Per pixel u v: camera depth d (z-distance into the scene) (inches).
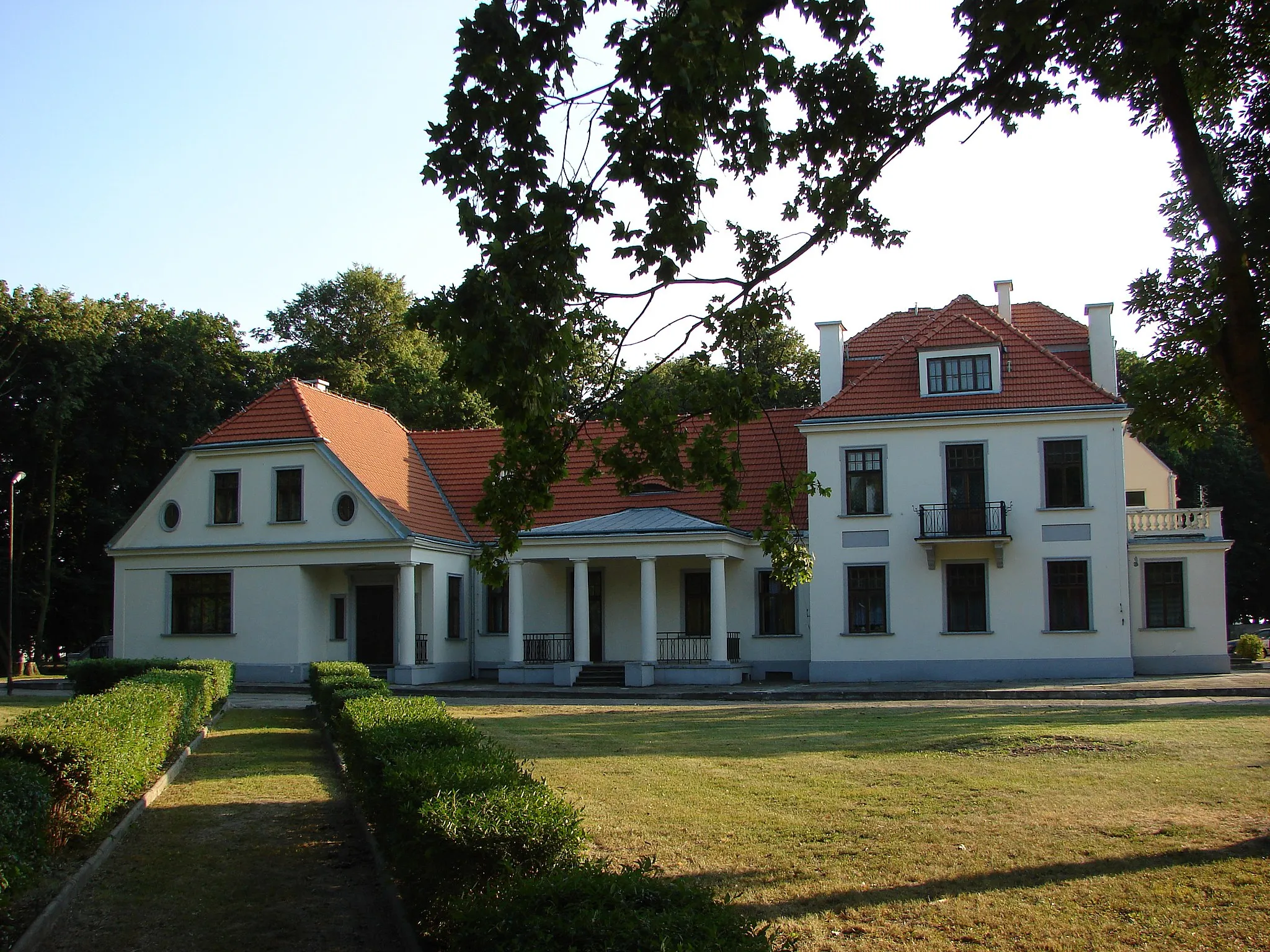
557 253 303.3
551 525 1342.3
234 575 1291.8
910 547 1217.4
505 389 298.7
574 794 439.2
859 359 1408.7
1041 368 1226.0
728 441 380.8
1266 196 346.6
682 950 153.9
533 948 158.6
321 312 2269.9
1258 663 1365.7
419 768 297.1
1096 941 252.5
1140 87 363.9
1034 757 503.8
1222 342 304.0
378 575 1328.7
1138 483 1515.7
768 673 1266.0
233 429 1320.1
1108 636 1165.7
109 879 334.0
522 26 307.9
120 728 402.0
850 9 353.1
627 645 1304.1
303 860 354.3
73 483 1724.9
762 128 346.0
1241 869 303.1
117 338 1685.5
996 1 320.2
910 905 281.1
